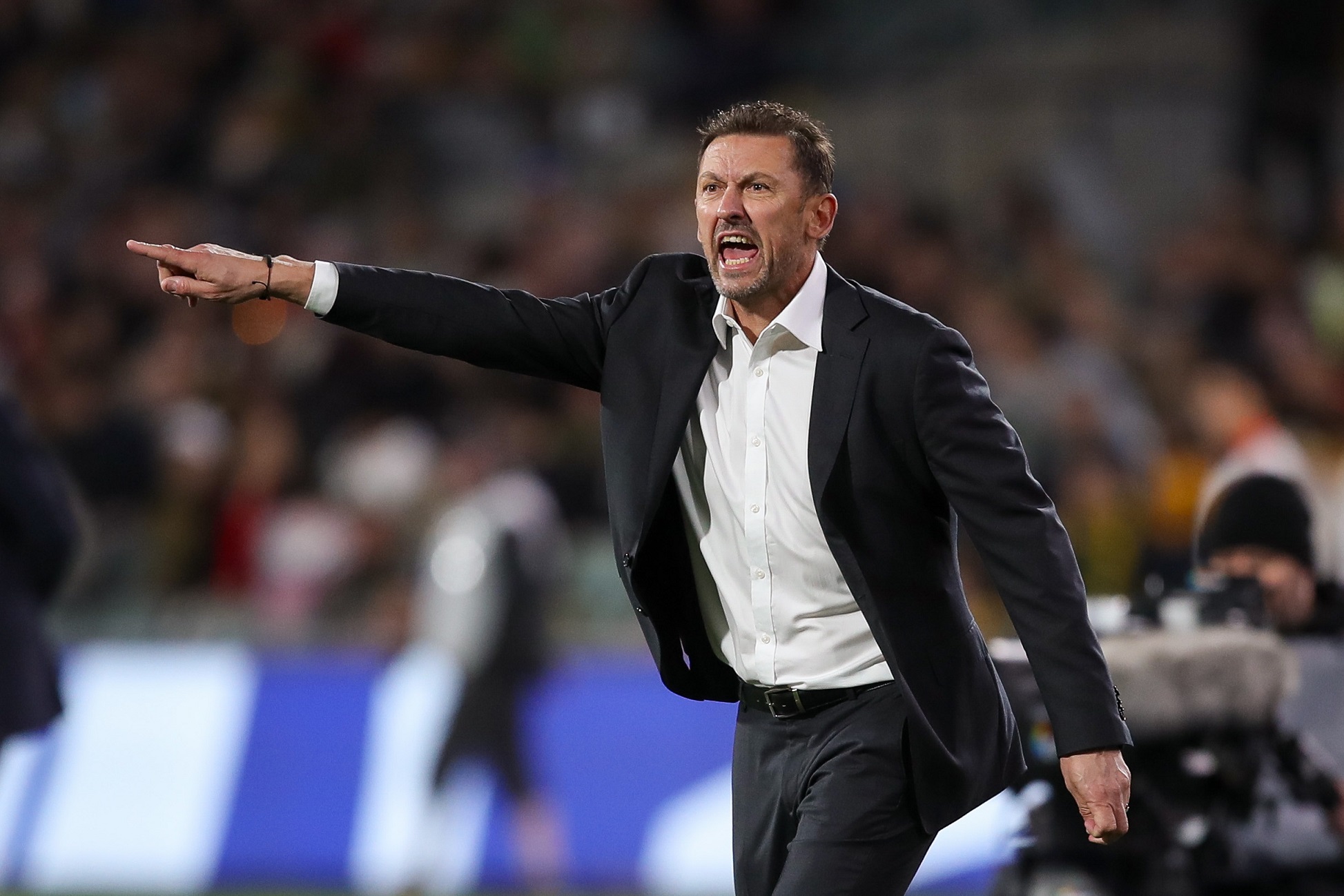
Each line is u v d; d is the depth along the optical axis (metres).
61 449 33.91
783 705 11.51
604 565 31.12
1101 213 41.19
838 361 10.91
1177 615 14.84
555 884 26.56
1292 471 30.66
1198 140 42.00
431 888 26.42
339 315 11.19
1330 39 42.53
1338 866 14.20
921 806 11.03
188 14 48.84
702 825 26.73
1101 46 44.75
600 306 11.81
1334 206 40.88
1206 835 14.08
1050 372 35.19
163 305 41.09
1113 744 10.27
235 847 26.75
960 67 44.72
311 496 34.50
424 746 27.48
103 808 26.92
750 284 10.91
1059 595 10.41
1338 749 14.99
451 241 43.00
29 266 42.59
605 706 27.75
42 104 47.62
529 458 33.91
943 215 39.62
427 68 47.16
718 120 11.13
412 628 28.28
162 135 45.97
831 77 45.81
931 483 11.00
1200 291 39.25
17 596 18.17
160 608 30.14
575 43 47.41
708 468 11.45
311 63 47.12
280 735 27.66
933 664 11.02
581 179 44.78
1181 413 36.19
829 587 11.24
